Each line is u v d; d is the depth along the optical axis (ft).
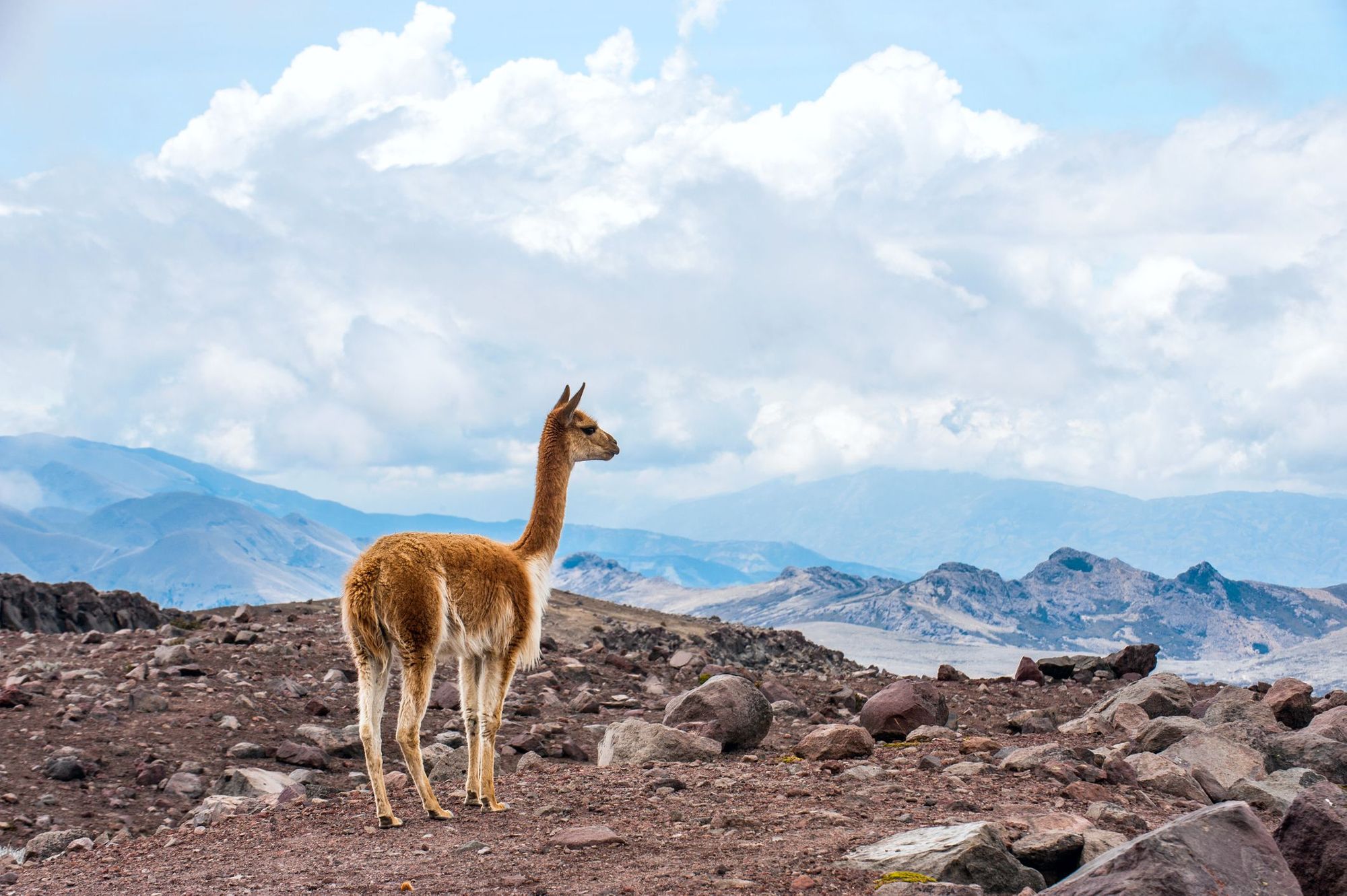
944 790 36.24
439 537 36.01
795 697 74.08
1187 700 58.39
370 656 34.68
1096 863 23.45
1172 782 39.14
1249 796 38.65
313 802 41.55
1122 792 37.24
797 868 26.91
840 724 49.29
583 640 120.57
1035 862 27.35
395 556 34.37
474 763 37.58
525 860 29.09
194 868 31.73
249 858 32.40
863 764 42.24
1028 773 39.22
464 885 26.96
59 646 75.36
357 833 34.37
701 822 32.63
